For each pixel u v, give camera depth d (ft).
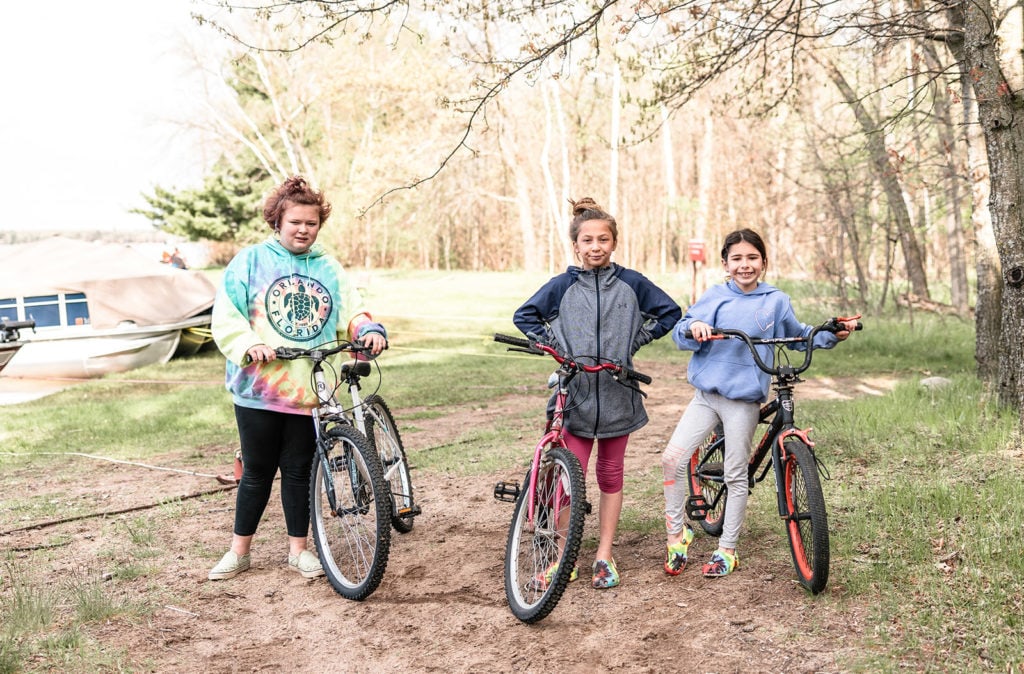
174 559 16.38
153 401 39.19
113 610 13.71
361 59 125.49
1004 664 10.50
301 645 12.58
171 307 52.70
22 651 12.15
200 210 162.81
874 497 16.90
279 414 14.88
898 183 60.44
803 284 74.43
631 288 14.05
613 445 14.01
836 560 14.06
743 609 12.73
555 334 13.92
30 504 21.11
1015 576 12.73
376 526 13.70
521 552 15.10
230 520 19.02
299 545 15.62
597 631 12.39
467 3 22.70
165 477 23.94
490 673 11.45
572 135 158.92
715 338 13.51
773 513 16.88
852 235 61.93
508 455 24.30
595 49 23.65
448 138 121.39
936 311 65.31
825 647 11.37
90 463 26.43
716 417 14.25
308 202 14.73
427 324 74.23
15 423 34.37
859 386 37.83
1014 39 23.31
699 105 88.22
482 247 221.25
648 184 178.91
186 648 12.52
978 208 31.58
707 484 15.92
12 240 154.30
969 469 18.52
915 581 13.03
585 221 13.91
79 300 50.39
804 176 80.07
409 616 13.35
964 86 32.83
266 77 131.13
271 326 14.56
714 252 153.69
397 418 32.50
